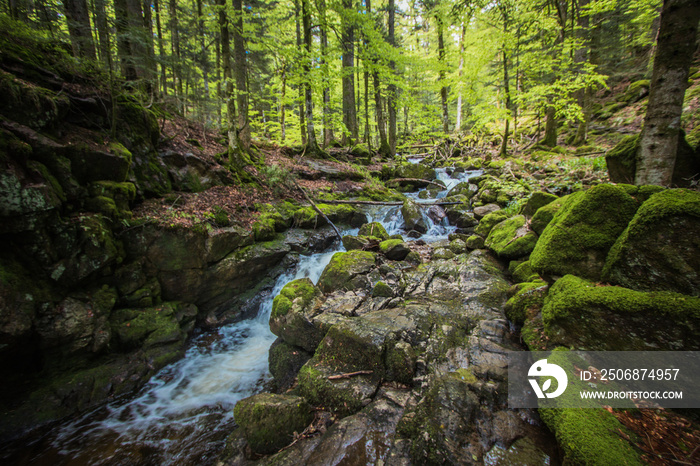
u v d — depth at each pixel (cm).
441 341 387
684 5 363
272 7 1339
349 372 361
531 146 1520
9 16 553
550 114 1428
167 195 673
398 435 269
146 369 471
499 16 1250
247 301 679
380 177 1456
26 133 429
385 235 851
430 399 290
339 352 385
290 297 516
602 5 1136
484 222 796
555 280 410
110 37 615
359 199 1148
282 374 448
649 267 287
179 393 443
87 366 438
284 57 1080
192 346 563
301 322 465
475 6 1179
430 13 1406
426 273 613
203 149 905
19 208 385
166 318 538
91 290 471
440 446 241
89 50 682
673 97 382
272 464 265
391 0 1828
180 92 1058
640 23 1528
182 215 619
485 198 1032
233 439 315
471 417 268
